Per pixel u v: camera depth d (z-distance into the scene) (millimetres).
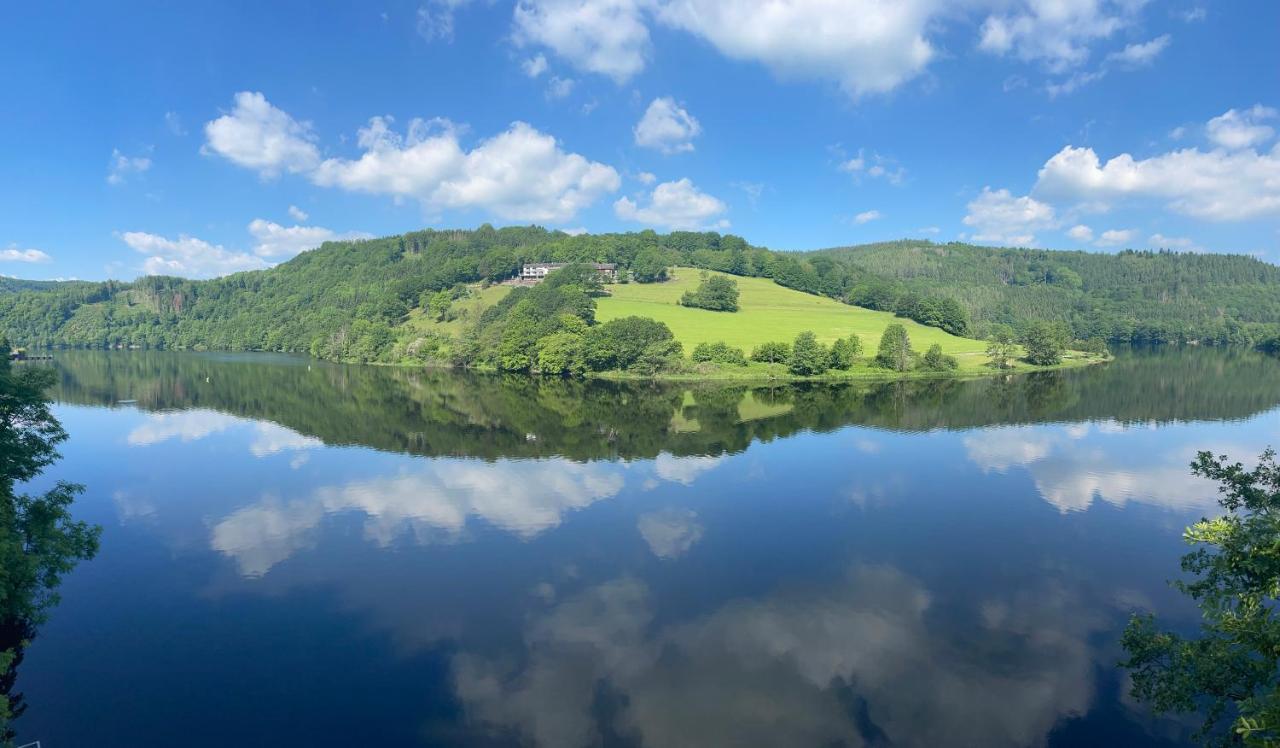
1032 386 120438
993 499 52875
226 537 44500
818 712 26453
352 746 24453
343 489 55000
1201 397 105312
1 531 27125
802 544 43531
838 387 120625
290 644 31281
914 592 36906
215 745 24438
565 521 47625
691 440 73875
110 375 139375
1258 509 20797
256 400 103500
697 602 35562
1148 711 26656
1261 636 14906
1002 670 29484
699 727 25562
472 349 159500
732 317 178250
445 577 38438
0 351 37875
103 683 28172
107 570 39281
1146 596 36562
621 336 140375
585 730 25328
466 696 27438
